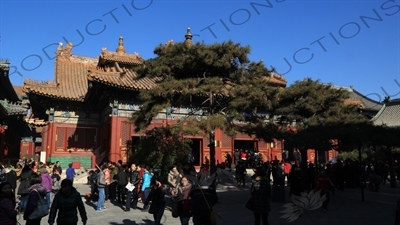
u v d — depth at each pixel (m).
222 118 18.42
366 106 55.12
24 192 13.61
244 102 18.28
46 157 38.94
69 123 40.41
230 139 39.31
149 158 22.42
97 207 17.09
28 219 8.62
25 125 55.25
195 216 8.55
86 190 26.11
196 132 17.78
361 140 18.34
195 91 18.66
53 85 40.62
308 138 18.27
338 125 20.02
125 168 20.80
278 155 42.06
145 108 20.31
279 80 43.62
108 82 32.34
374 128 20.19
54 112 40.03
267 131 19.78
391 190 26.80
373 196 22.69
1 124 42.03
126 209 16.95
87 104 41.50
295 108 22.39
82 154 39.81
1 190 7.86
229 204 18.78
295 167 22.03
